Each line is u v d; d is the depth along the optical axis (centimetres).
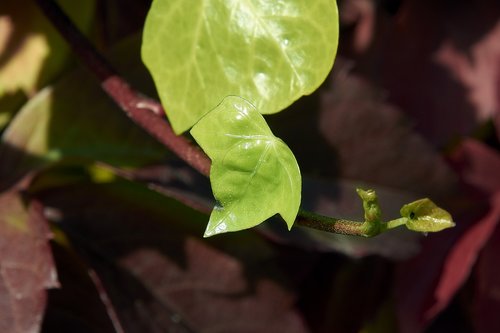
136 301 42
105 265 42
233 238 42
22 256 39
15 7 44
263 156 30
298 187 30
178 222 42
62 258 42
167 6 34
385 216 43
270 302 42
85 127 43
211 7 34
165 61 34
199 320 42
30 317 38
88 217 42
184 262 42
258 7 33
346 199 43
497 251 44
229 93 33
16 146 42
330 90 43
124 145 43
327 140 43
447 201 44
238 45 33
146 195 42
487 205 45
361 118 43
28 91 44
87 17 45
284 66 33
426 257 44
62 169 43
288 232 41
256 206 30
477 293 44
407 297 44
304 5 33
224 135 31
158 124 36
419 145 44
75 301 42
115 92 37
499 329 44
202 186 42
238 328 42
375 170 44
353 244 42
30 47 44
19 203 40
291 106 43
